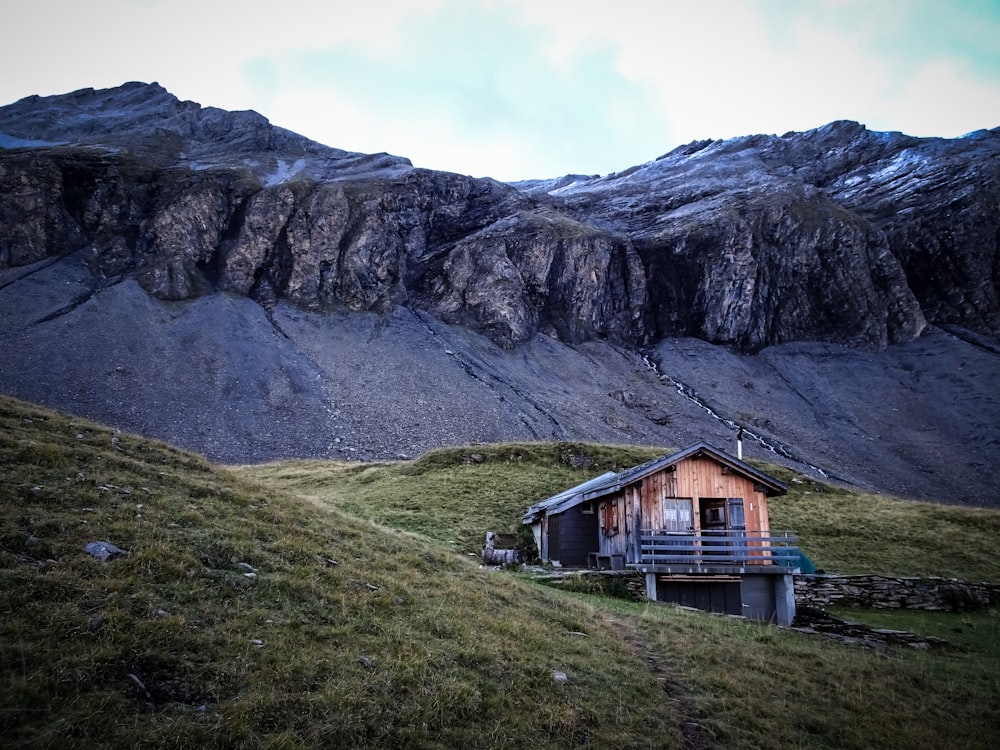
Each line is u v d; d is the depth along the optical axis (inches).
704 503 1210.0
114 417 3567.9
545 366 5792.3
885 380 5876.0
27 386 3582.7
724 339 6712.6
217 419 3816.4
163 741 278.2
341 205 6628.9
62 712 279.0
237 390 4173.2
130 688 309.1
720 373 6058.1
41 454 591.5
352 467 2439.7
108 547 439.2
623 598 962.1
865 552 1599.4
